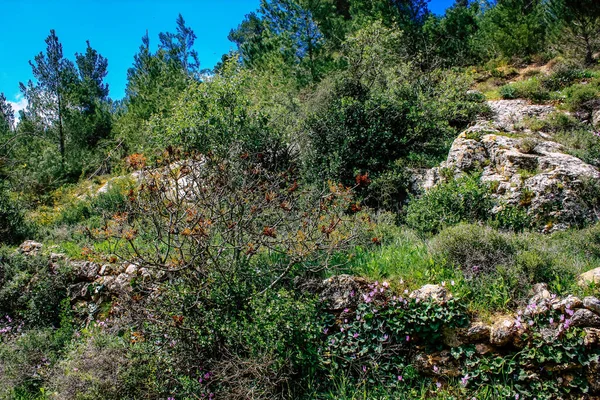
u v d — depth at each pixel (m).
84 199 13.82
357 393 4.26
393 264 5.45
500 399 3.96
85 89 26.17
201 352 4.66
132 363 4.65
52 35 22.53
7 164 16.92
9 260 7.79
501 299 4.50
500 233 5.62
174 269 4.87
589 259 5.25
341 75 12.33
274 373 4.29
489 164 8.02
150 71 23.41
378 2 16.64
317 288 5.15
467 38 16.69
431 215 7.10
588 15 13.98
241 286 5.04
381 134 10.03
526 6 16.80
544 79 12.80
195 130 11.20
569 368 3.88
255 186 6.22
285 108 12.90
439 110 10.98
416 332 4.54
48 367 5.59
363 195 9.21
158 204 5.27
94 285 6.92
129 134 18.69
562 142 8.89
